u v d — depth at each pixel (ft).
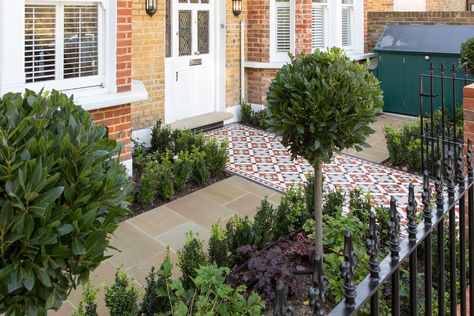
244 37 29.71
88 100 16.42
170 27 25.52
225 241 11.43
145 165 19.31
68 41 16.53
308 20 28.71
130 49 18.15
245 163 21.91
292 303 10.38
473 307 8.36
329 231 11.94
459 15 31.12
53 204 5.14
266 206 13.48
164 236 14.32
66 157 5.42
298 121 10.11
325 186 18.75
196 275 10.12
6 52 14.51
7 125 5.38
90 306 8.86
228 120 29.40
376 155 23.54
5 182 4.87
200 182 18.76
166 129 22.77
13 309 5.10
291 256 12.07
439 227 6.83
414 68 30.86
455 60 28.84
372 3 37.32
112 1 17.19
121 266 10.39
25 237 4.84
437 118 25.11
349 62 10.52
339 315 4.62
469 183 7.67
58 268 5.28
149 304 9.40
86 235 5.33
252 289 10.50
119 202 5.98
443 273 6.95
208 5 27.66
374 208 13.80
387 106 32.45
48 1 15.71
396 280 5.57
